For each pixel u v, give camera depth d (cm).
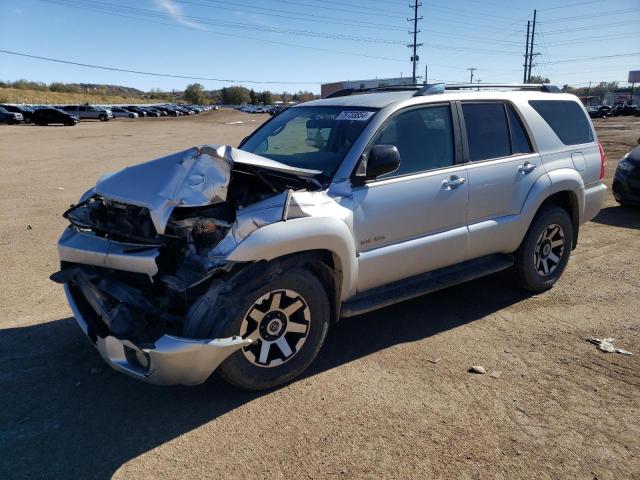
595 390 358
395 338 434
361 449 299
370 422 322
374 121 394
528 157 491
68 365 388
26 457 293
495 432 314
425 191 411
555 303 505
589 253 662
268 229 326
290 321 353
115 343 313
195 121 5728
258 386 347
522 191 480
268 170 359
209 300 318
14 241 711
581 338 434
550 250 527
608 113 6100
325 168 385
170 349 298
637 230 770
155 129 4069
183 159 336
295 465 286
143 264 319
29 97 9325
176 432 314
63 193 1112
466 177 439
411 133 415
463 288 542
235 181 370
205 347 305
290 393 353
